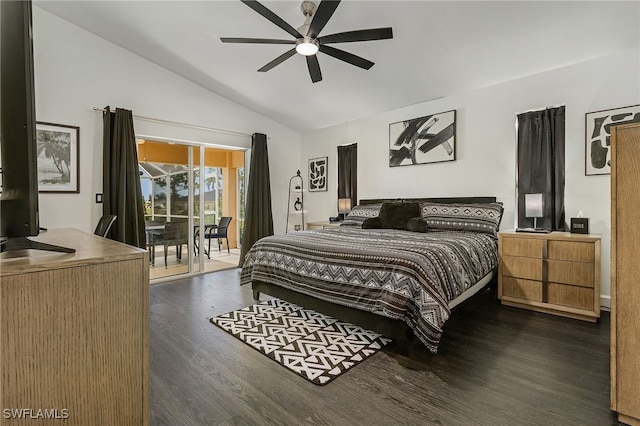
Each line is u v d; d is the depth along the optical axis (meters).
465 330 2.58
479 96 3.91
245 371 1.99
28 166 1.03
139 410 1.00
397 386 1.82
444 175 4.23
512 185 3.66
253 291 3.41
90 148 3.63
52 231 2.22
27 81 1.04
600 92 3.08
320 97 4.61
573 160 3.23
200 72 4.25
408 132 4.57
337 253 2.56
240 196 6.20
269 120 5.57
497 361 2.09
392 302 2.12
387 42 3.16
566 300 2.82
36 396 0.82
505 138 3.70
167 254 4.49
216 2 2.92
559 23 2.69
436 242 2.66
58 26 3.41
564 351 2.21
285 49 3.52
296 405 1.66
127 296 0.98
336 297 2.47
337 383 1.86
